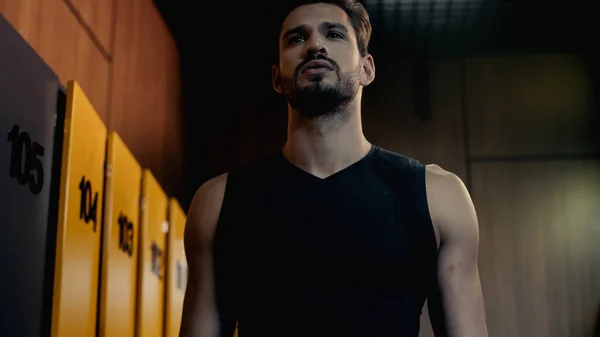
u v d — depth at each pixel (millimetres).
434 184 1340
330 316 1244
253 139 4414
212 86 4516
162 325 2982
